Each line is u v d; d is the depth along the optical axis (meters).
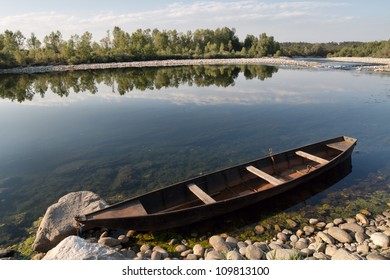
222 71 52.50
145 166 12.56
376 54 80.19
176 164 12.71
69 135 17.00
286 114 20.30
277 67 58.22
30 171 12.21
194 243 7.45
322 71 47.31
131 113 22.16
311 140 15.23
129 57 80.81
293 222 8.28
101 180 11.34
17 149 14.78
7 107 25.38
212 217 8.59
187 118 20.19
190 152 14.05
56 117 21.47
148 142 15.58
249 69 55.41
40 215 9.04
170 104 24.92
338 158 10.73
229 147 14.59
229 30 106.56
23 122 20.11
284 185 9.18
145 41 89.50
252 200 8.62
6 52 63.31
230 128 17.61
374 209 8.76
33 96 30.72
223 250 6.88
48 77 48.28
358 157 12.72
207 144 15.08
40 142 15.82
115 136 16.69
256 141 15.34
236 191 10.02
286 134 16.30
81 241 6.21
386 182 10.40
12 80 44.62
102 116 21.47
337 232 7.36
